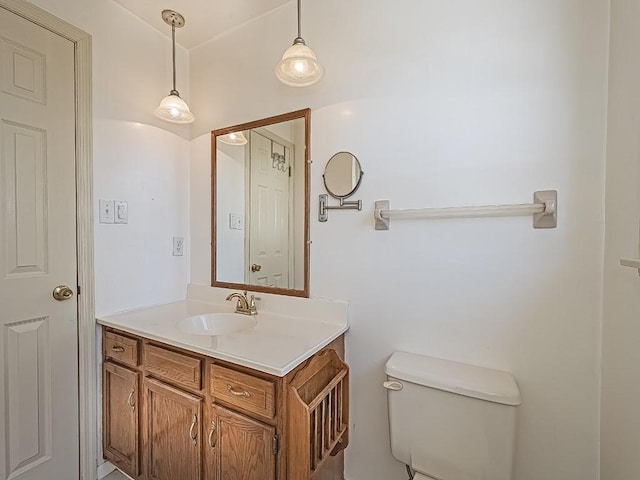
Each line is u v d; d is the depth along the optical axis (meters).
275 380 1.02
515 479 1.11
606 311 0.97
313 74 1.30
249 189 1.68
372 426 1.37
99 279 1.50
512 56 1.10
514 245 1.11
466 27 1.18
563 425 1.05
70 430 1.41
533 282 1.08
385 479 1.35
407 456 1.15
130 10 1.59
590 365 1.01
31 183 1.28
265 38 1.62
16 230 1.24
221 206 1.79
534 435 1.09
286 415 1.01
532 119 1.08
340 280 1.43
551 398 1.06
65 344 1.39
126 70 1.60
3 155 1.20
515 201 1.10
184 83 1.88
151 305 1.72
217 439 1.14
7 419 1.22
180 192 1.88
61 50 1.36
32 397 1.29
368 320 1.37
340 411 1.29
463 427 1.05
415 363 1.19
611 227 0.95
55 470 1.36
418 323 1.27
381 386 1.35
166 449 1.28
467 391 1.04
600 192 0.99
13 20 1.21
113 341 1.45
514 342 1.11
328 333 1.30
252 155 1.67
